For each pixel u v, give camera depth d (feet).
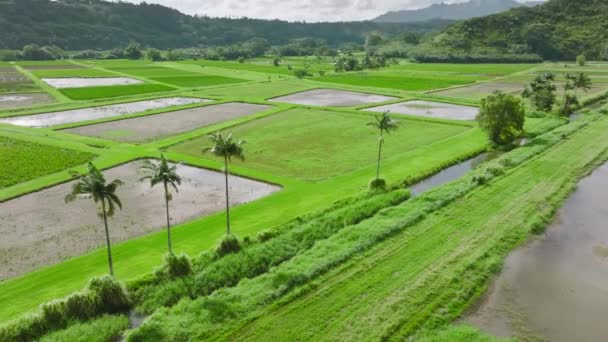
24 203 176.76
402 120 324.60
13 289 116.47
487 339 96.43
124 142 262.67
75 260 131.03
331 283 116.67
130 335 97.30
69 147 247.50
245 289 114.32
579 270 128.26
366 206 166.61
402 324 101.50
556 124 307.78
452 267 124.26
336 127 302.25
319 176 206.69
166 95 435.94
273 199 177.37
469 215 158.81
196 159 228.84
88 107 379.14
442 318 104.17
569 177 200.54
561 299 114.62
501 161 217.56
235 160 228.84
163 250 136.98
